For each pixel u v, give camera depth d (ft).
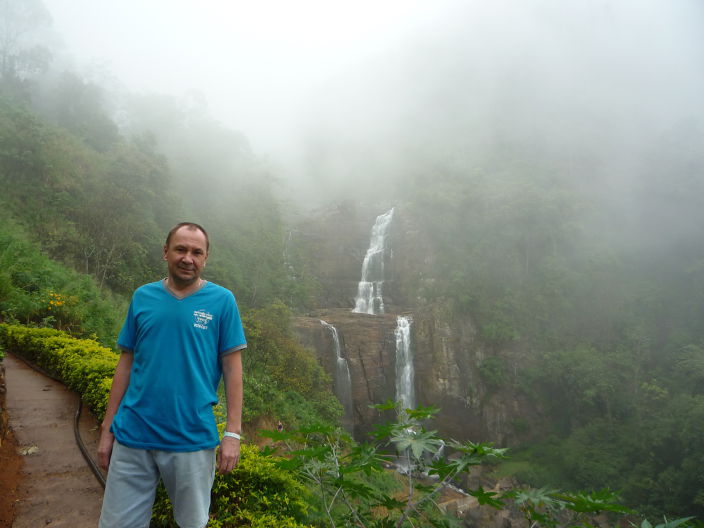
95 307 47.52
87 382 20.51
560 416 104.78
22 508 11.62
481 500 5.85
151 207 94.89
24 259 47.39
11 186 74.13
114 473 6.25
